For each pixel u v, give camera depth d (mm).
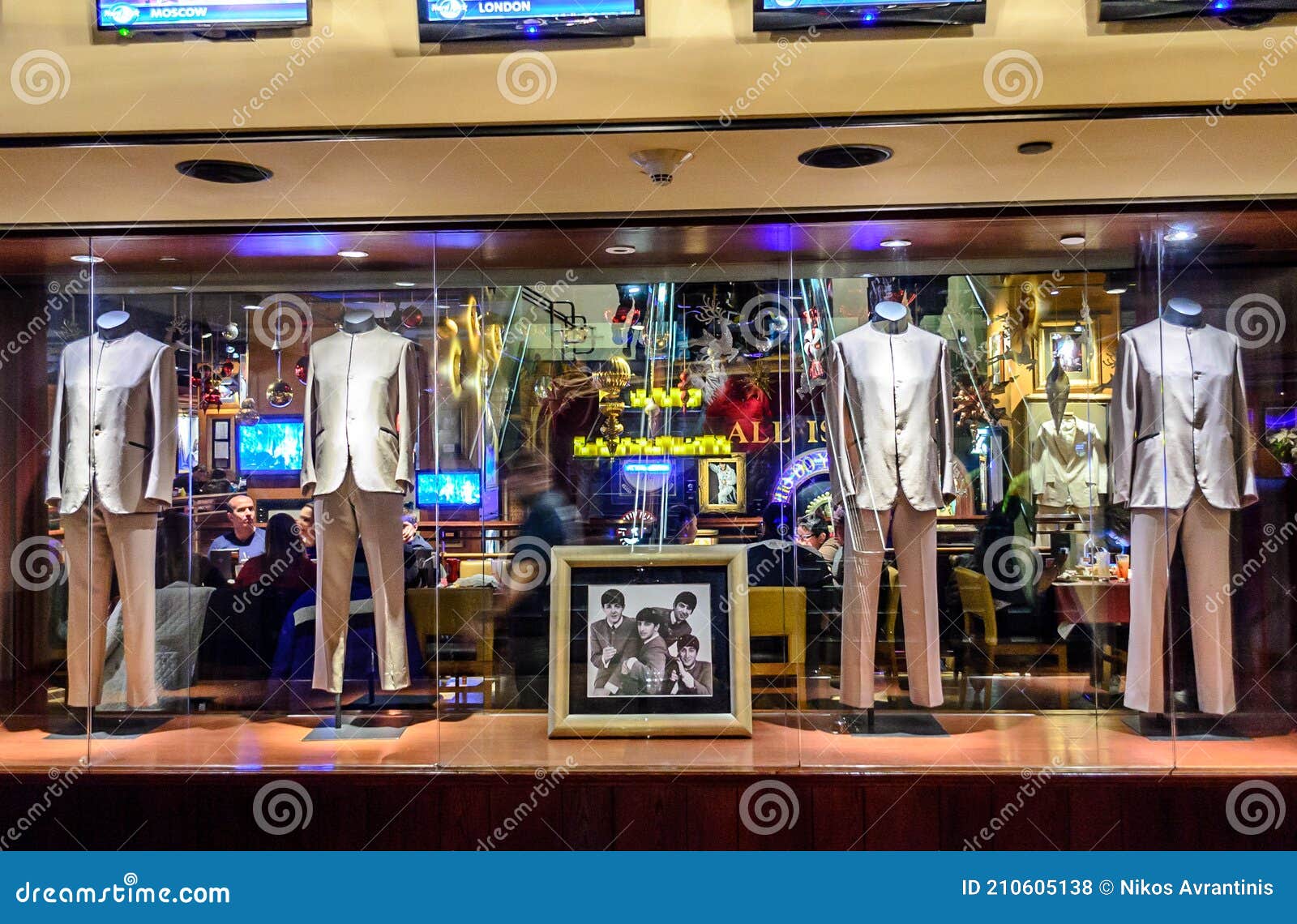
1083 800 4000
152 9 3535
